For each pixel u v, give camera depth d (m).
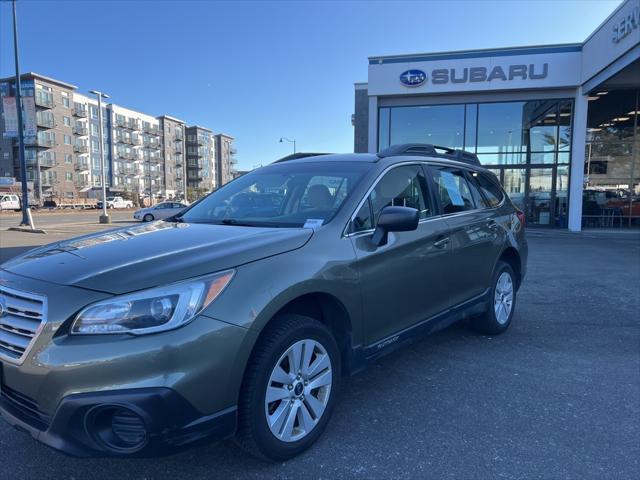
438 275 3.84
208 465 2.70
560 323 5.48
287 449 2.67
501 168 17.84
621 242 13.63
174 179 116.06
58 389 2.15
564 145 17.38
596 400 3.52
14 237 16.88
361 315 3.10
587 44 15.68
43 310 2.25
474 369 4.10
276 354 2.57
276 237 2.82
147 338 2.17
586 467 2.68
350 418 3.24
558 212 17.73
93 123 91.38
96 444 2.18
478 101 17.59
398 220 3.05
